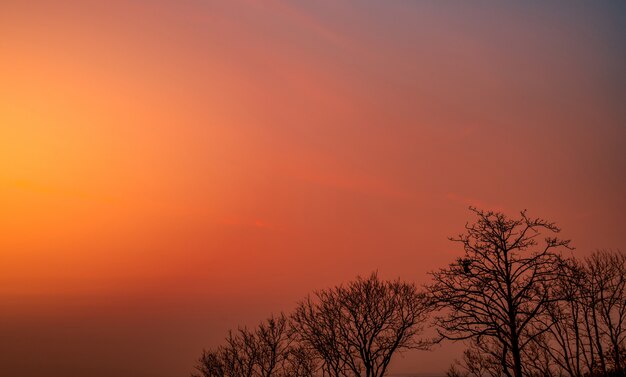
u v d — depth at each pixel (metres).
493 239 25.64
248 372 44.44
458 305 25.11
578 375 23.36
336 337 41.38
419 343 38.00
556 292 24.69
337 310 42.12
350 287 42.34
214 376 45.66
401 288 40.50
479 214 26.33
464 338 25.14
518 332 23.81
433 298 26.09
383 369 38.69
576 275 24.73
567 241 24.84
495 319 24.50
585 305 24.92
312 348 42.44
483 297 24.84
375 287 41.38
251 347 45.28
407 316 39.31
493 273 24.98
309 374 41.91
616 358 23.53
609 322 24.67
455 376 25.39
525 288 24.45
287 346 44.16
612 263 26.42
